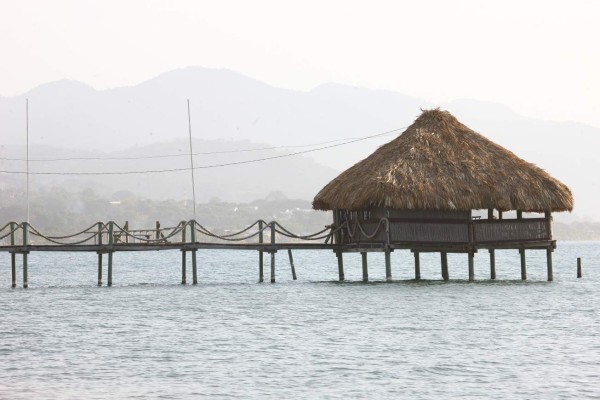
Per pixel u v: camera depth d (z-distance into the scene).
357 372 85.94
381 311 130.38
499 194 153.00
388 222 151.38
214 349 98.75
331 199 160.75
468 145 160.25
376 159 160.12
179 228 164.00
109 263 181.12
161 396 76.56
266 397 76.19
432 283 178.00
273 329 113.69
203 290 171.12
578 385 80.38
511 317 123.81
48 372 86.50
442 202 149.50
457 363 90.19
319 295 155.12
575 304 139.88
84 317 128.62
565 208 158.75
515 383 81.25
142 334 110.81
